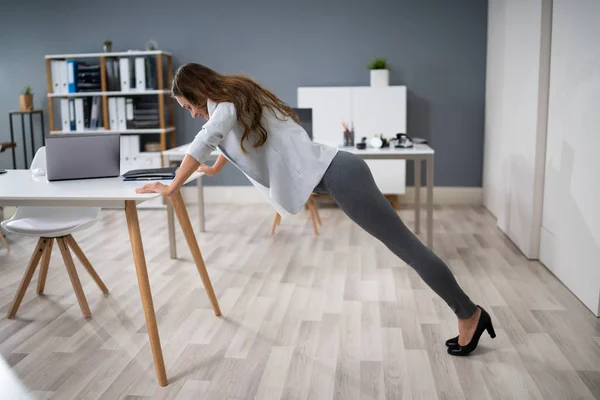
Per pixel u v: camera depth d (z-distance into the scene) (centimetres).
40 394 258
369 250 480
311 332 320
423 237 527
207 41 672
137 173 325
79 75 658
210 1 665
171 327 329
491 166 613
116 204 273
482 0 636
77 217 364
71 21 682
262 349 300
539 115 425
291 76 670
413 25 648
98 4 677
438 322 331
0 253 480
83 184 308
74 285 345
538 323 329
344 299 369
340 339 311
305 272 425
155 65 657
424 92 658
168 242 514
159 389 262
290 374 274
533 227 444
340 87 639
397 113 635
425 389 259
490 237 522
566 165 382
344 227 560
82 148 323
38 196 276
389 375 272
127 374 276
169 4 670
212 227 568
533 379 266
